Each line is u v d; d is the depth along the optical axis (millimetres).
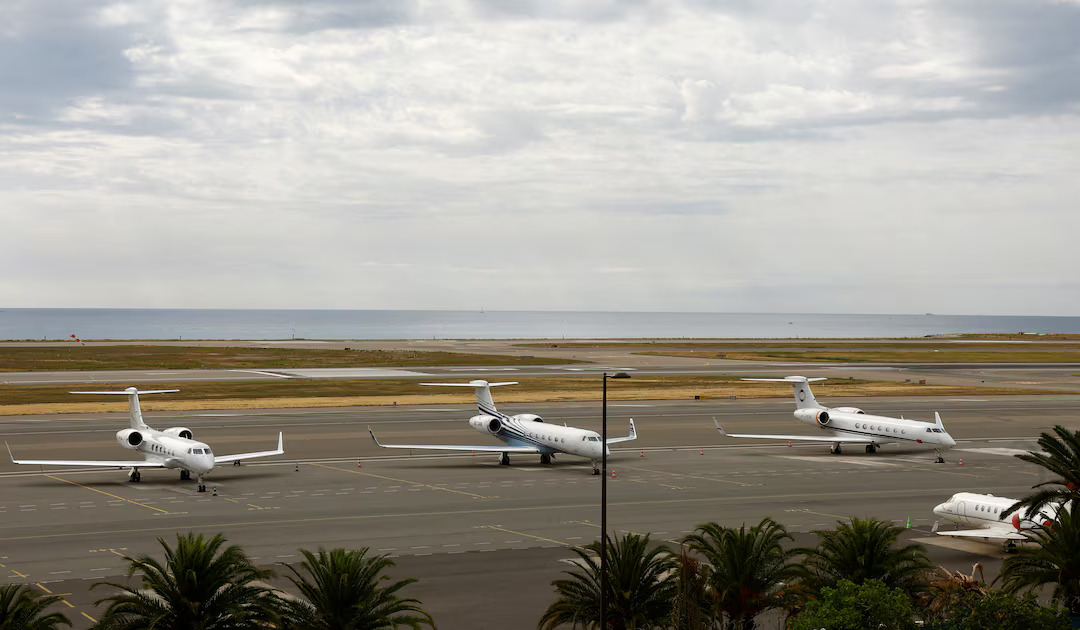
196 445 76812
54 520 64312
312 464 90438
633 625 39250
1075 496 45844
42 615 43281
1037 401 148250
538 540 59531
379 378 180125
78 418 120750
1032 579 44062
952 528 64000
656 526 63906
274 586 48188
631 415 129000
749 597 40188
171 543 57781
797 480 83125
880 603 35969
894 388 167000
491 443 103375
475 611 45000
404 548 57281
